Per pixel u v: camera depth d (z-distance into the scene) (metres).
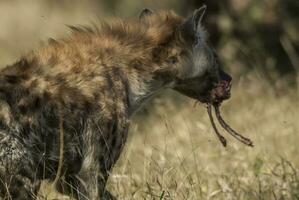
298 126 15.26
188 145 14.52
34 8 35.41
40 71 10.54
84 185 10.69
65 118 10.43
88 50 11.01
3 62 24.20
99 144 10.66
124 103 11.00
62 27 30.28
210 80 12.23
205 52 12.03
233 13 21.27
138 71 11.30
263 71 19.86
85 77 10.70
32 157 10.24
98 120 10.63
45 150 10.35
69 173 10.78
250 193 11.97
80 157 10.62
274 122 15.62
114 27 11.59
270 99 17.41
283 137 14.77
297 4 21.38
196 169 12.18
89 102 10.61
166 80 11.73
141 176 12.88
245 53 20.67
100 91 10.73
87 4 35.78
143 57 11.38
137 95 11.31
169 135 15.26
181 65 11.75
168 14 11.99
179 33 11.66
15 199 10.23
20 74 10.43
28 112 10.22
